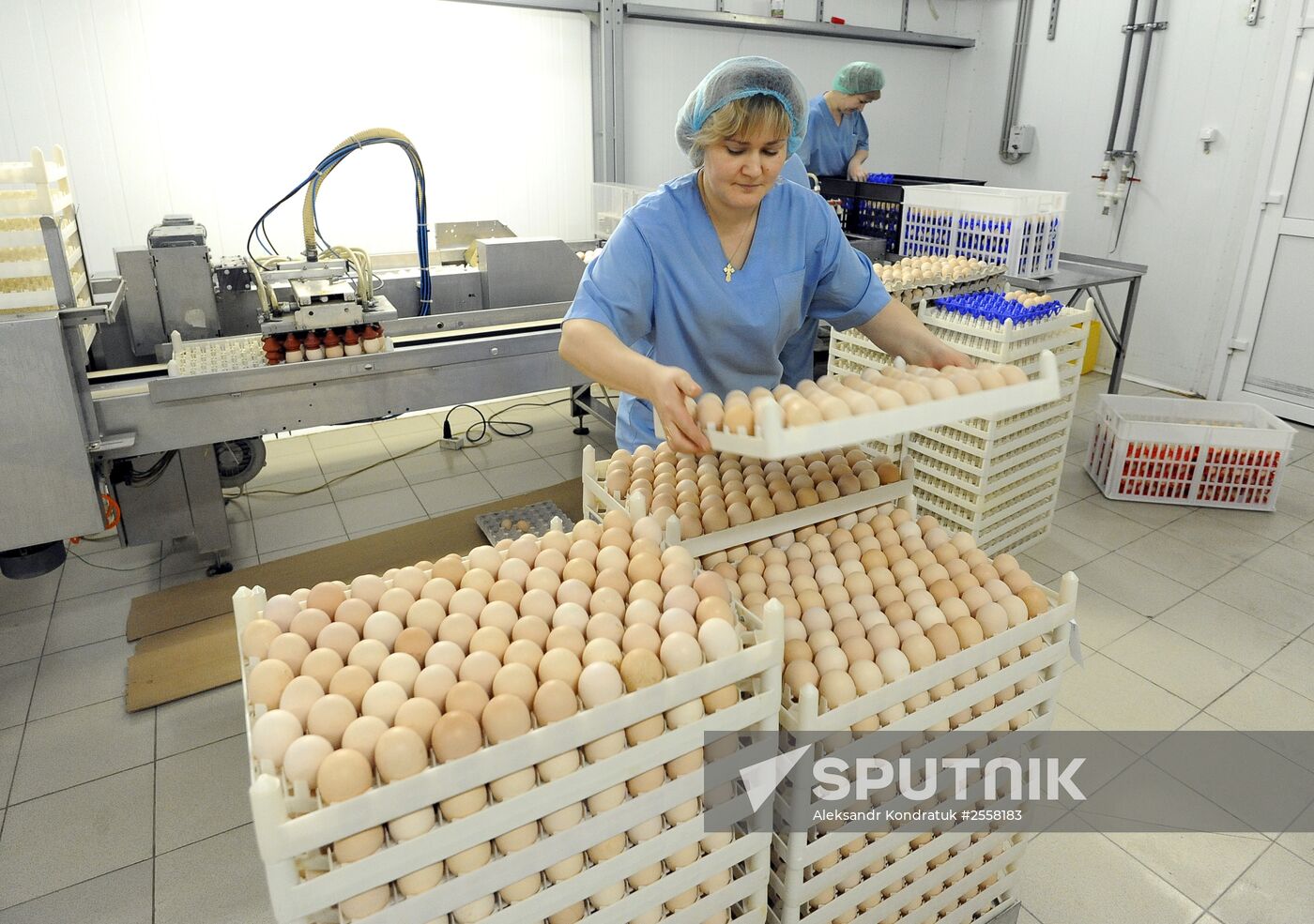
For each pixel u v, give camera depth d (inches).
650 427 66.7
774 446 35.7
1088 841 71.6
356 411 100.5
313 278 97.5
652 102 190.5
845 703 41.4
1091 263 163.8
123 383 91.7
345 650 38.4
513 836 35.0
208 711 88.4
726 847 41.8
